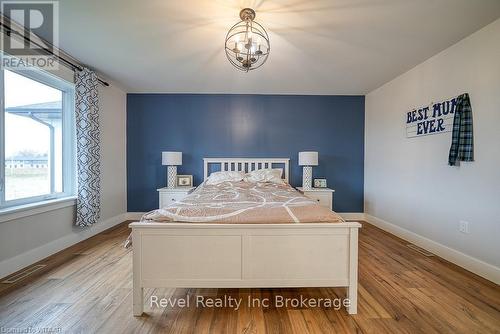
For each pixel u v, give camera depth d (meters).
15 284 1.92
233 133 4.05
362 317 1.55
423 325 1.48
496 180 1.99
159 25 2.04
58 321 1.50
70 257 2.46
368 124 4.00
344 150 4.11
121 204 3.88
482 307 1.66
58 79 2.61
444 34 2.18
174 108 4.02
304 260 1.60
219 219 1.63
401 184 3.19
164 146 4.04
